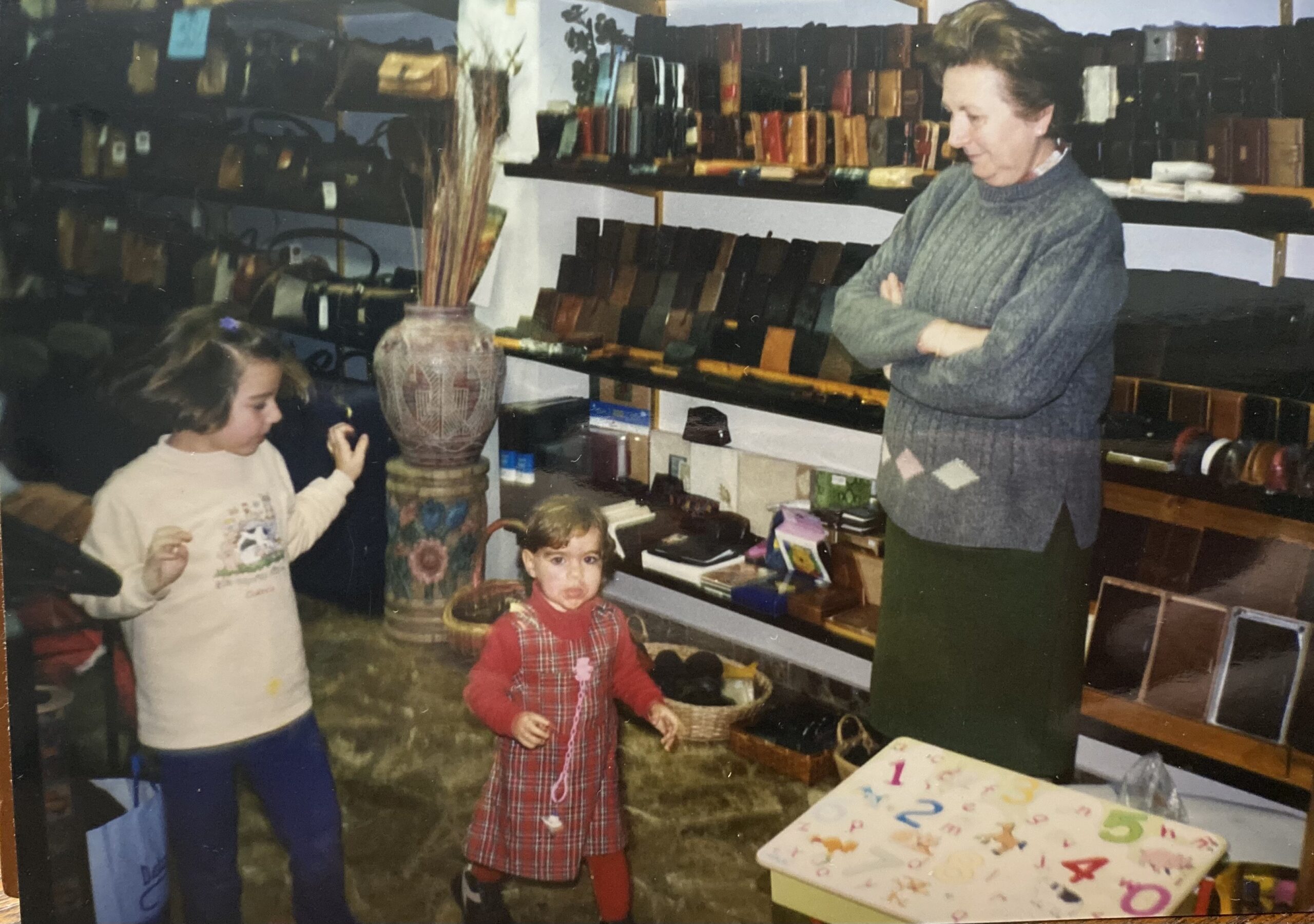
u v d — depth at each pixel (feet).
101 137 6.14
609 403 7.52
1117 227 5.38
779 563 7.45
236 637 6.25
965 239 5.53
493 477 7.47
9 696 5.95
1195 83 5.26
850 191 5.98
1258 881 5.57
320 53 6.45
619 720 7.19
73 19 6.04
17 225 6.07
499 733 5.71
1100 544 6.30
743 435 7.61
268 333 6.36
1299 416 5.71
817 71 6.05
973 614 5.93
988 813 4.75
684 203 6.92
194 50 6.26
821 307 6.51
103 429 6.03
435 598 7.06
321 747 6.56
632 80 6.45
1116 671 6.30
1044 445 5.58
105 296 6.10
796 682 7.20
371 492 6.96
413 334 6.81
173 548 6.14
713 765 6.81
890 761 5.12
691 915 5.83
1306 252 5.57
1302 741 5.87
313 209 6.53
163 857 6.17
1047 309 5.29
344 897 6.05
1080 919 4.15
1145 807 5.96
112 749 6.13
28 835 6.00
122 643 6.12
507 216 6.86
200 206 6.37
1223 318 5.79
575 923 5.88
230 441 6.34
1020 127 5.34
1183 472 5.96
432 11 6.53
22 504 6.02
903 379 5.75
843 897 4.21
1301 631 5.83
